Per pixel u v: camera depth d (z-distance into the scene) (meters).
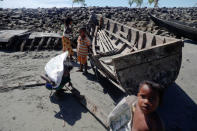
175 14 26.23
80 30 6.53
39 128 4.05
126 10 29.22
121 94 5.57
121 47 7.84
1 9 32.41
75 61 8.34
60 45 10.25
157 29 14.15
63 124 4.20
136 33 7.39
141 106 1.92
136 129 2.03
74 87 5.90
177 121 4.42
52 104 4.97
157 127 1.91
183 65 7.91
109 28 10.02
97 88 5.91
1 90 5.54
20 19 19.84
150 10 29.23
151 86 1.87
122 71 4.31
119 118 2.44
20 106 4.81
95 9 29.44
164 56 4.72
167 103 5.15
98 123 4.27
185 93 5.72
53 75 4.82
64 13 25.05
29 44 10.19
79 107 4.86
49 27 15.96
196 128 4.20
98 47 8.25
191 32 11.30
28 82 6.04
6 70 7.14
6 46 9.62
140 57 4.42
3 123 4.16
